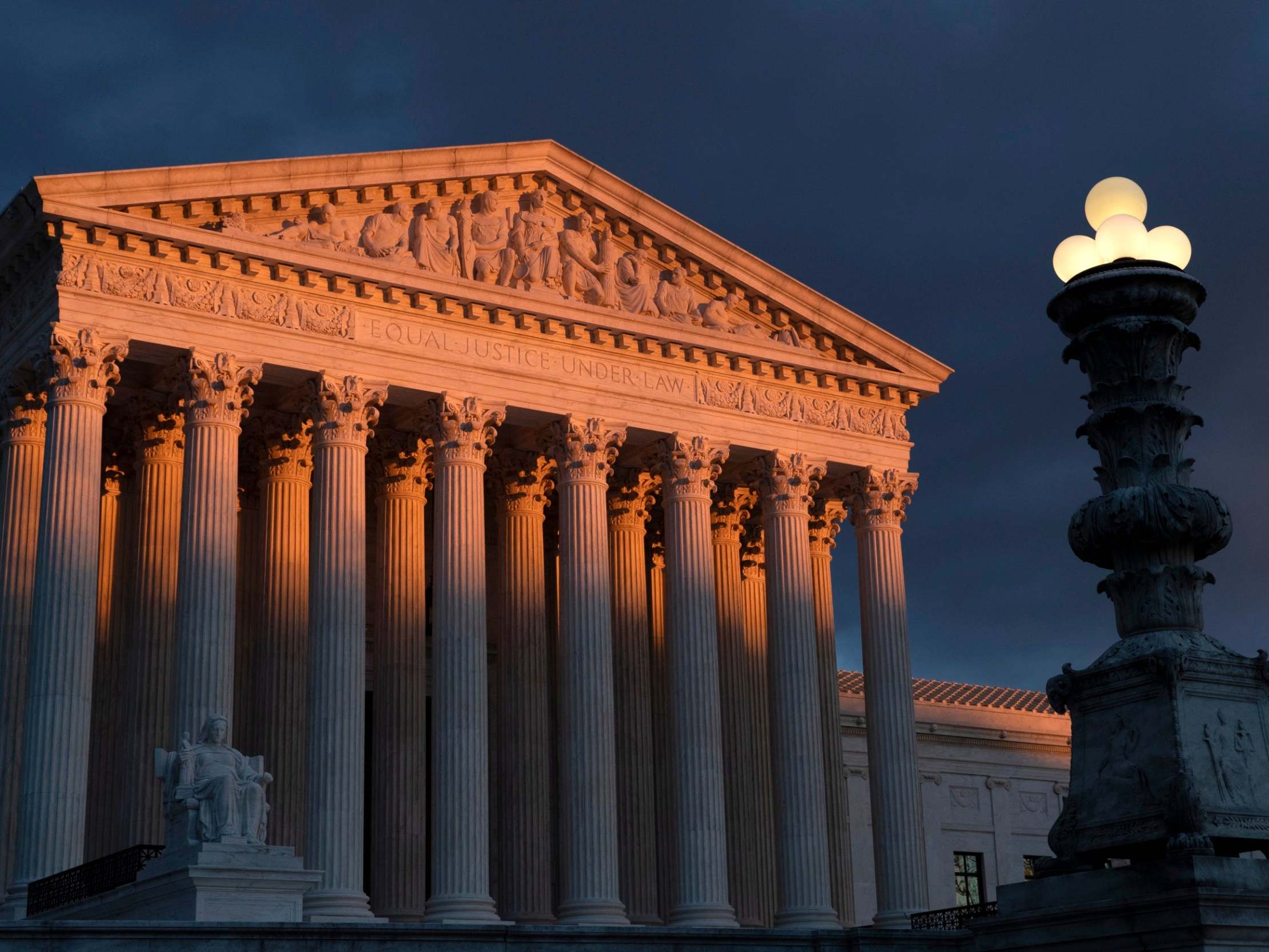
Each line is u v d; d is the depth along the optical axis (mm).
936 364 65938
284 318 52281
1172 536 15094
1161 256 16062
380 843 55438
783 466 61812
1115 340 15883
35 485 51000
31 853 44156
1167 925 13312
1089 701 14898
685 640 58031
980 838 84125
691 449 59625
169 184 50125
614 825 54625
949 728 83875
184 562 48750
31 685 45500
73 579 46344
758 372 62219
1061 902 14445
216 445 49844
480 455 55125
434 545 54344
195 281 50844
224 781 38500
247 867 36938
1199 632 15117
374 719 56969
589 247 59406
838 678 85250
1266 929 13227
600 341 58500
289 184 52625
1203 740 14094
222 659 48062
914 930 50125
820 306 63500
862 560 63844
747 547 67875
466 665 52562
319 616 50656
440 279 54781
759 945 43188
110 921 31016
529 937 36906
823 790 59594
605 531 57156
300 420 55250
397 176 54938
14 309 52156
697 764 56812
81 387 47906
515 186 58625
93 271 49125
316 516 51875
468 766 51656
